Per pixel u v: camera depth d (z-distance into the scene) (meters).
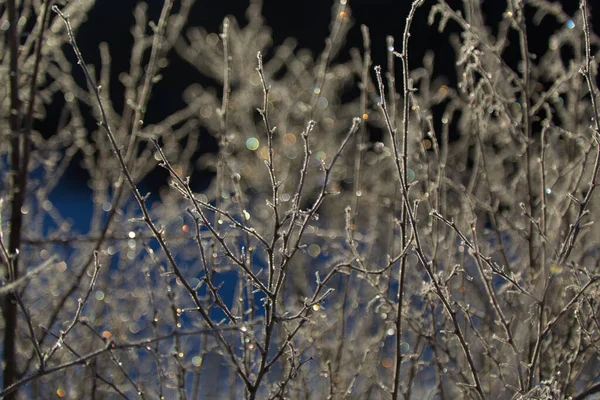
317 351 3.10
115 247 4.12
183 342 4.05
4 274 2.58
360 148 3.26
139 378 3.03
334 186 4.79
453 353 3.38
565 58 5.16
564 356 2.71
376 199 4.25
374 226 4.05
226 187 4.53
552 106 4.67
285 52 5.27
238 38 5.07
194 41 5.81
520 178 3.70
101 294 3.47
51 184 4.20
